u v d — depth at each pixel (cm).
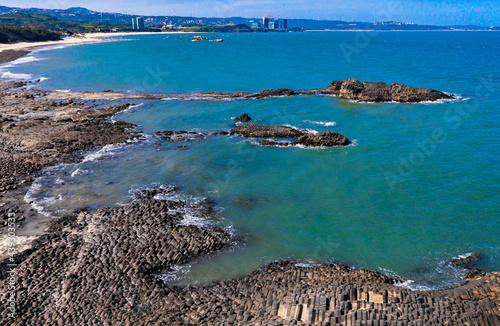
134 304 1677
